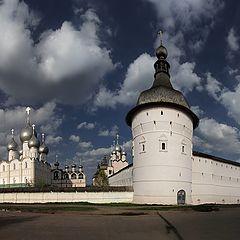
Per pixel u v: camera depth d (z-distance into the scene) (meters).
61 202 52.56
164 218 25.97
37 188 56.34
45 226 21.62
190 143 53.81
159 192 47.94
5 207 40.94
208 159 60.38
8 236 17.59
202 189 57.69
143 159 50.09
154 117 50.12
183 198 49.19
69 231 19.25
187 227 20.30
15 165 101.12
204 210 33.50
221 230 18.81
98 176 116.75
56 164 137.38
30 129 105.19
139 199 49.88
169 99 50.91
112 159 134.25
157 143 49.28
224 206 40.00
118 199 53.16
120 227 20.84
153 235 17.58
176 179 48.75
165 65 56.81
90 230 19.64
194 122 58.69
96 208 37.66
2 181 101.81
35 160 100.25
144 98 51.78
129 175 66.81
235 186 68.69
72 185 137.62
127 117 56.44
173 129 50.00
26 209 37.12
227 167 66.81
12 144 109.62
